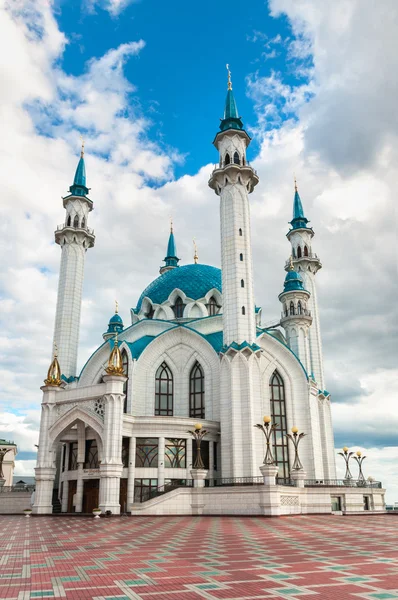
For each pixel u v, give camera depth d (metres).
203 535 26.91
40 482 53.91
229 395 58.34
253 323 61.34
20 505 59.94
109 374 51.97
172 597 11.80
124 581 13.79
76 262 76.25
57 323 73.31
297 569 15.44
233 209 66.06
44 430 55.41
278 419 63.88
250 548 20.89
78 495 54.34
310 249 87.06
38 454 54.91
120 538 25.83
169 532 29.09
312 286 85.06
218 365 63.84
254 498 46.28
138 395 63.69
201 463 50.69
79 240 77.25
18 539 25.83
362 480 66.00
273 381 65.69
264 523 36.66
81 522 39.84
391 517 46.03
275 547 21.20
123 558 18.23
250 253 65.06
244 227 65.69
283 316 78.56
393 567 15.73
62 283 75.06
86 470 54.53
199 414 64.12
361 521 39.16
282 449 62.53
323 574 14.55
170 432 56.06
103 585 13.27
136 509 48.03
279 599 11.45
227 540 24.22
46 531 31.06
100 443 53.47
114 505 48.31
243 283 62.69
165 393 65.69
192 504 48.59
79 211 78.88
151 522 38.38
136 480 53.91
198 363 66.44
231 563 16.73
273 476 46.50
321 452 72.12
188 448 56.41
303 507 50.88
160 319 74.75
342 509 55.44
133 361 64.00
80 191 80.94
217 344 65.75
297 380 66.19
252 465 54.97
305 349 76.12
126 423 54.31
